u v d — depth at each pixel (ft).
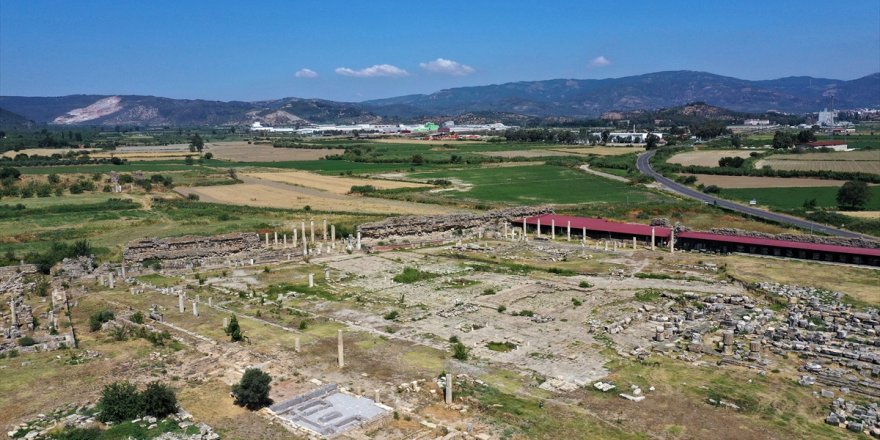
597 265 323.98
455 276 302.04
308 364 187.01
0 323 218.79
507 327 223.51
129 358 189.06
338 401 161.48
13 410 153.69
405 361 190.49
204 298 263.49
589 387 171.94
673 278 294.66
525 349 201.26
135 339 207.10
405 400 163.22
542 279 293.64
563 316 235.81
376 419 149.59
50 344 196.54
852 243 329.52
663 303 253.24
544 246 375.45
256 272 312.91
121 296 263.70
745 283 279.28
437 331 219.41
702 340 207.51
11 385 168.04
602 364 188.44
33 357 188.75
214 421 149.69
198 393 165.27
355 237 392.68
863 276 291.38
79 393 163.53
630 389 170.40
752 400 163.32
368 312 243.40
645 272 307.58
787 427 149.69
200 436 140.67
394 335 214.90
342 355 185.26
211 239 354.95
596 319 231.09
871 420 150.92
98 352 193.36
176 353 193.98
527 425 149.48
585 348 201.67
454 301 256.93
